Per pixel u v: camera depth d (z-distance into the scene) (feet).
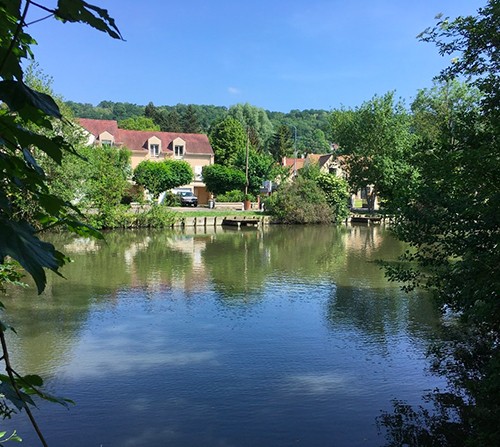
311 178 129.18
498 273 16.78
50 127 4.06
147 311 36.14
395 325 33.06
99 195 91.04
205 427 18.89
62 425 18.98
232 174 148.46
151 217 100.83
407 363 25.90
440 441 17.84
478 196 18.78
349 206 147.43
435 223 19.62
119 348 27.86
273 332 31.35
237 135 204.85
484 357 26.07
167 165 136.67
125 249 70.08
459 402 21.06
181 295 41.57
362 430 18.81
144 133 169.27
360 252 70.79
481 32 18.37
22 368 24.63
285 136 266.36
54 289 42.78
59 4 3.49
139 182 130.21
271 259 63.26
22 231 3.43
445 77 20.29
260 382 23.30
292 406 20.81
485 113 18.72
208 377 23.77
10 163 3.92
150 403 20.95
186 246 75.36
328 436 18.33
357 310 37.17
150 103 285.23
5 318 33.37
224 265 57.88
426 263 21.74
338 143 144.77
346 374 24.35
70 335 30.04
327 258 64.49
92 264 56.44
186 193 143.74
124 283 46.06
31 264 3.26
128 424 19.08
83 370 24.50
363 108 134.41
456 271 20.22
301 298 41.06
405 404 21.03
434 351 26.68
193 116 287.07
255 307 37.86
